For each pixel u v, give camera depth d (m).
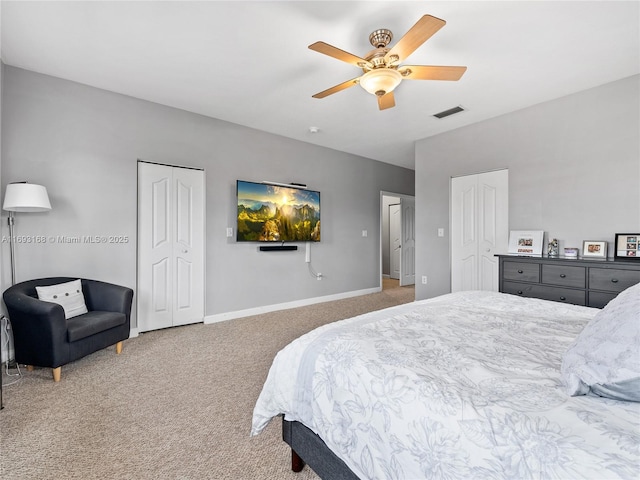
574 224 3.11
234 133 4.07
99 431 1.75
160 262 3.53
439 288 4.32
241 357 2.81
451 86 2.99
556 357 1.16
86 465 1.50
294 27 2.17
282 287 4.61
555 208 3.25
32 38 2.31
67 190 2.95
